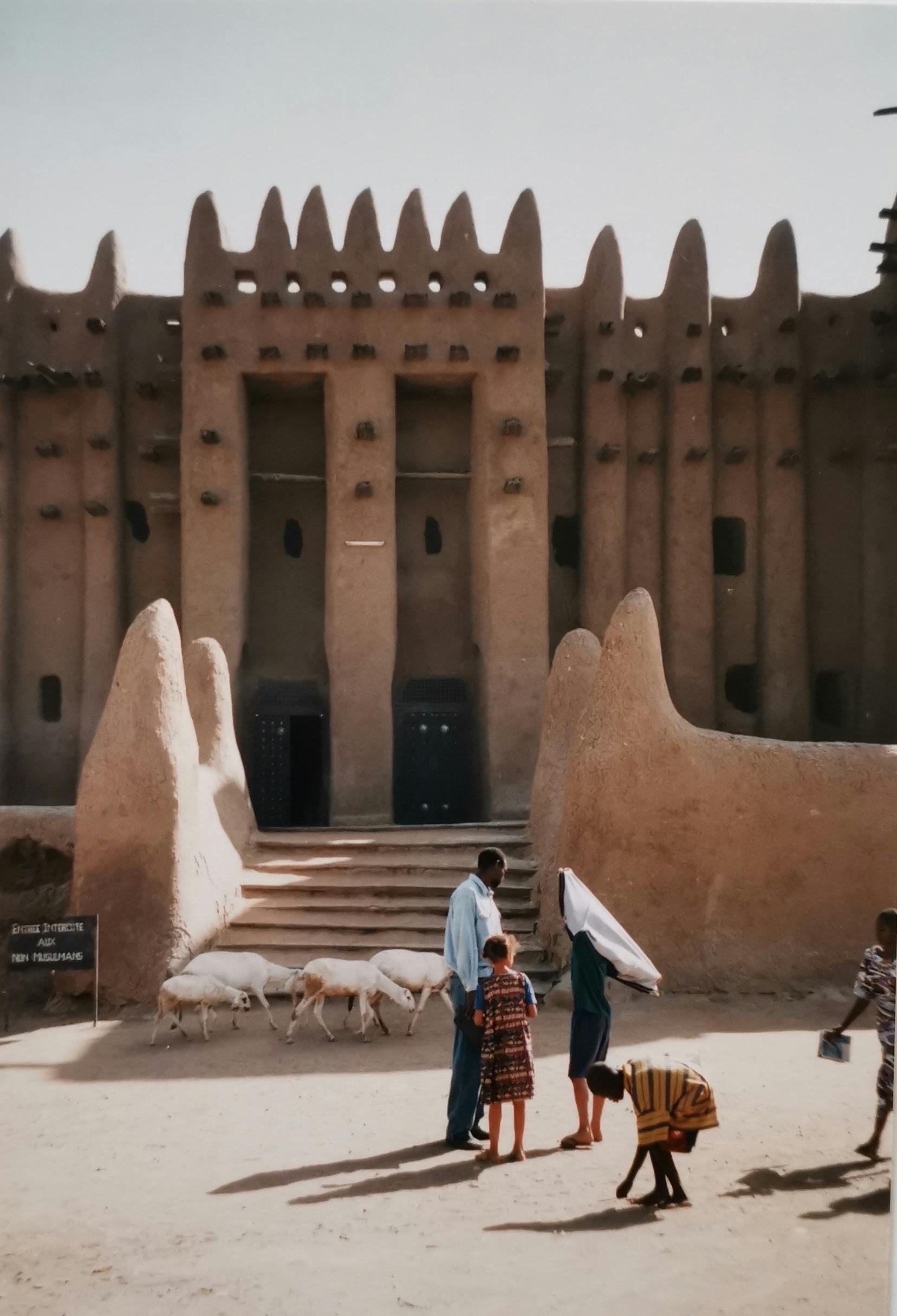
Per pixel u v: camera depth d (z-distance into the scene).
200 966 10.40
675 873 11.39
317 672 21.11
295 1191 6.14
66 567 21.02
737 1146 6.73
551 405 21.66
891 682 21.03
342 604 19.34
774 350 21.44
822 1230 5.46
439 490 21.47
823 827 11.41
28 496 21.06
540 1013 10.68
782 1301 4.72
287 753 20.95
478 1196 5.98
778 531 21.17
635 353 21.38
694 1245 5.29
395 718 21.06
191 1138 7.18
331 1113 7.68
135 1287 4.98
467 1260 5.15
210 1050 9.66
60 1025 11.11
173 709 12.46
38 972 12.36
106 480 20.81
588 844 11.66
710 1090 5.85
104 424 20.94
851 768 11.55
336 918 12.91
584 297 21.72
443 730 21.11
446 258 20.14
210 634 19.42
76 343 21.12
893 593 21.17
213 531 19.58
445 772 21.03
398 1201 5.93
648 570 21.06
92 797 12.07
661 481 21.25
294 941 12.48
